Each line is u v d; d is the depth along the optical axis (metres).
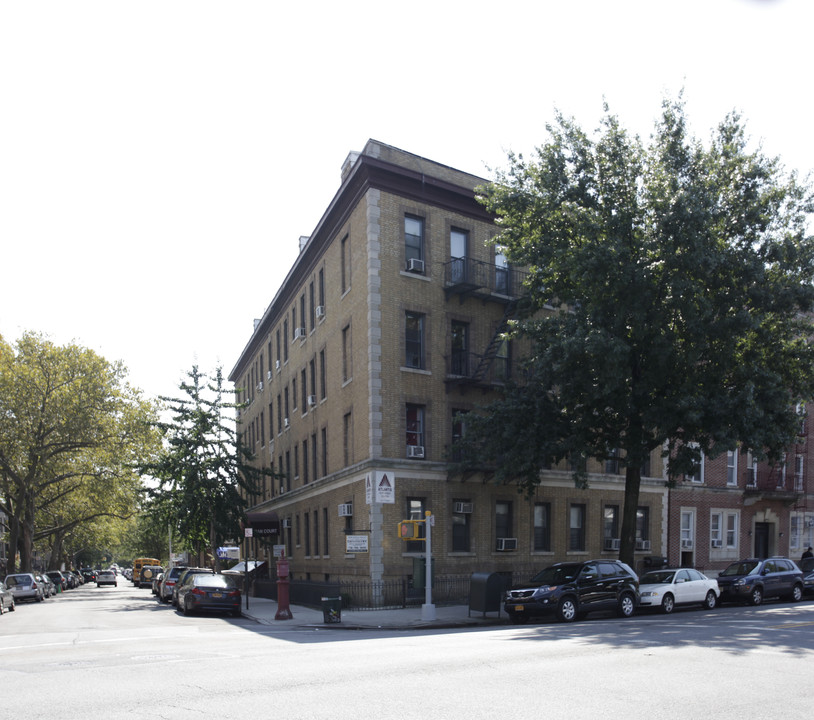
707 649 11.84
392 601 24.94
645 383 22.34
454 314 28.03
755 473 38.16
